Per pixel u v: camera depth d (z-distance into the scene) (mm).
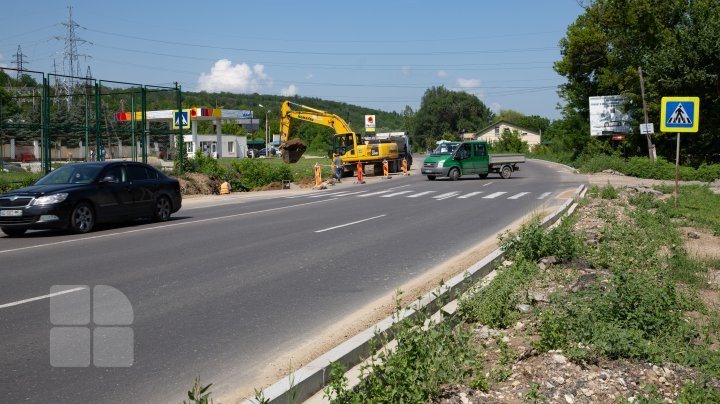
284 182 34438
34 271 9227
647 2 48125
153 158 44250
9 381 4777
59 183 14422
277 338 5973
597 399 4363
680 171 36625
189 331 6184
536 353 5250
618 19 50281
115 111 37062
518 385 4586
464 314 6355
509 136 96688
